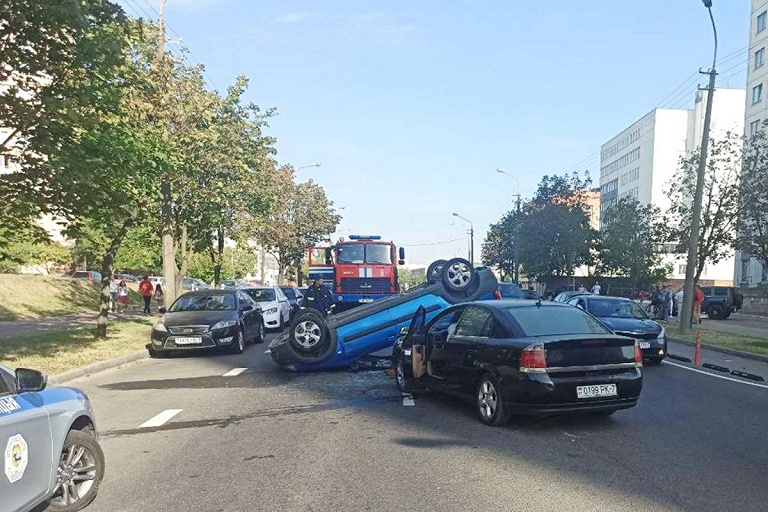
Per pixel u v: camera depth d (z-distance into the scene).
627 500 5.32
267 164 24.78
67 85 10.83
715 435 7.59
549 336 7.87
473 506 5.20
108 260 17.52
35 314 27.27
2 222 12.23
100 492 5.70
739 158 22.94
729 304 34.62
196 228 25.97
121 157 11.41
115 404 9.75
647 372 13.16
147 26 17.14
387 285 22.33
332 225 48.75
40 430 4.65
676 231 24.50
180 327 15.27
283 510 5.19
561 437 7.47
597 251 46.03
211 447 7.16
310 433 7.73
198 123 18.58
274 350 12.59
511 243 54.84
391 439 7.40
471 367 8.41
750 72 56.66
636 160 94.81
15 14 9.81
